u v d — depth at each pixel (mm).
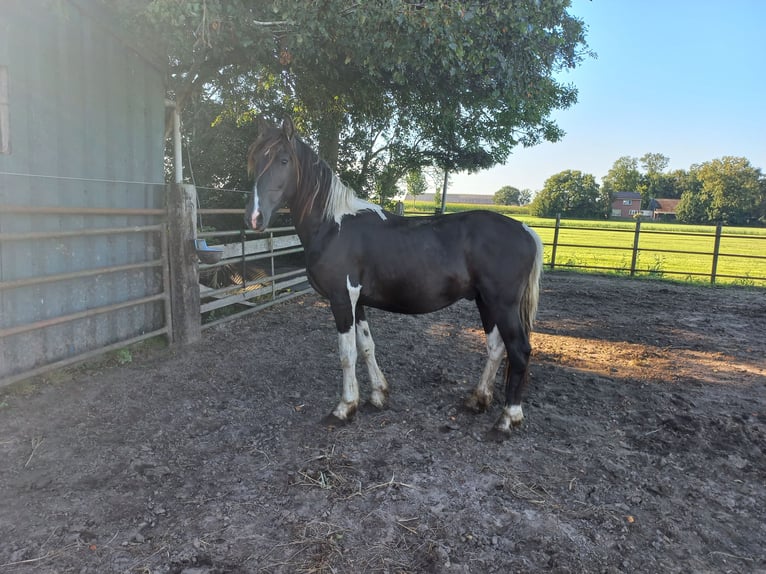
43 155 4160
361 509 2633
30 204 4074
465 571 2205
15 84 3875
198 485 2832
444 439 3457
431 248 3428
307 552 2293
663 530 2545
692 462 3252
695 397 4402
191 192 5438
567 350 5855
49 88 4156
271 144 3367
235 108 9961
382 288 3516
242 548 2307
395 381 4582
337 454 3205
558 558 2293
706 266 15836
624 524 2568
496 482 2930
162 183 5523
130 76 4977
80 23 4371
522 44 5957
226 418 3730
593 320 7480
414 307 3562
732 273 14148
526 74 6582
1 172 3822
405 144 11852
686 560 2340
